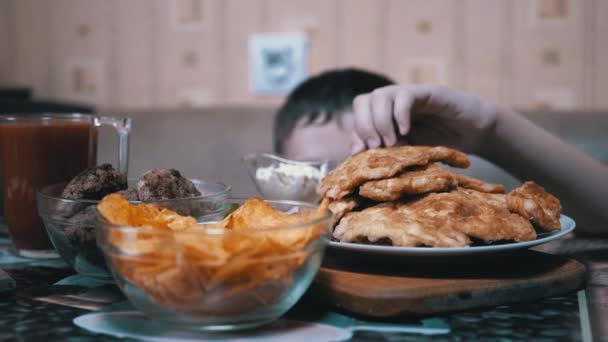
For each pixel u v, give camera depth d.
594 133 1.62
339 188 0.65
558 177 1.10
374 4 1.95
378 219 0.60
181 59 2.09
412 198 0.65
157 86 2.11
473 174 1.56
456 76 1.94
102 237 0.44
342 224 0.62
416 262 0.57
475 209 0.61
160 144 1.81
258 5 2.02
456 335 0.44
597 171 1.11
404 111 0.81
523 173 1.12
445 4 1.92
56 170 0.70
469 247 0.54
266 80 2.04
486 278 0.53
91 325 0.46
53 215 0.57
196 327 0.43
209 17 2.05
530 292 0.53
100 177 0.59
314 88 1.44
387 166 0.64
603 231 0.94
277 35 2.02
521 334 0.44
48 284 0.58
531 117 1.68
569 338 0.43
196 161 1.79
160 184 0.58
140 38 2.11
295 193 0.90
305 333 0.44
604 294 0.56
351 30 1.97
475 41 1.92
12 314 0.48
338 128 1.37
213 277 0.40
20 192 0.69
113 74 2.14
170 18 2.08
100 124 0.73
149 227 0.47
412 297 0.48
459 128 1.00
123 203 0.47
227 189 0.60
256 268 0.41
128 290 0.43
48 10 2.14
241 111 1.83
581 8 1.86
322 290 0.51
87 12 2.12
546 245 0.78
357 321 0.48
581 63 1.88
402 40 1.95
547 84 1.91
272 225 0.50
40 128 0.69
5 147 0.69
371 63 1.98
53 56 2.16
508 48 1.91
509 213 0.62
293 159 0.95
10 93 2.00
